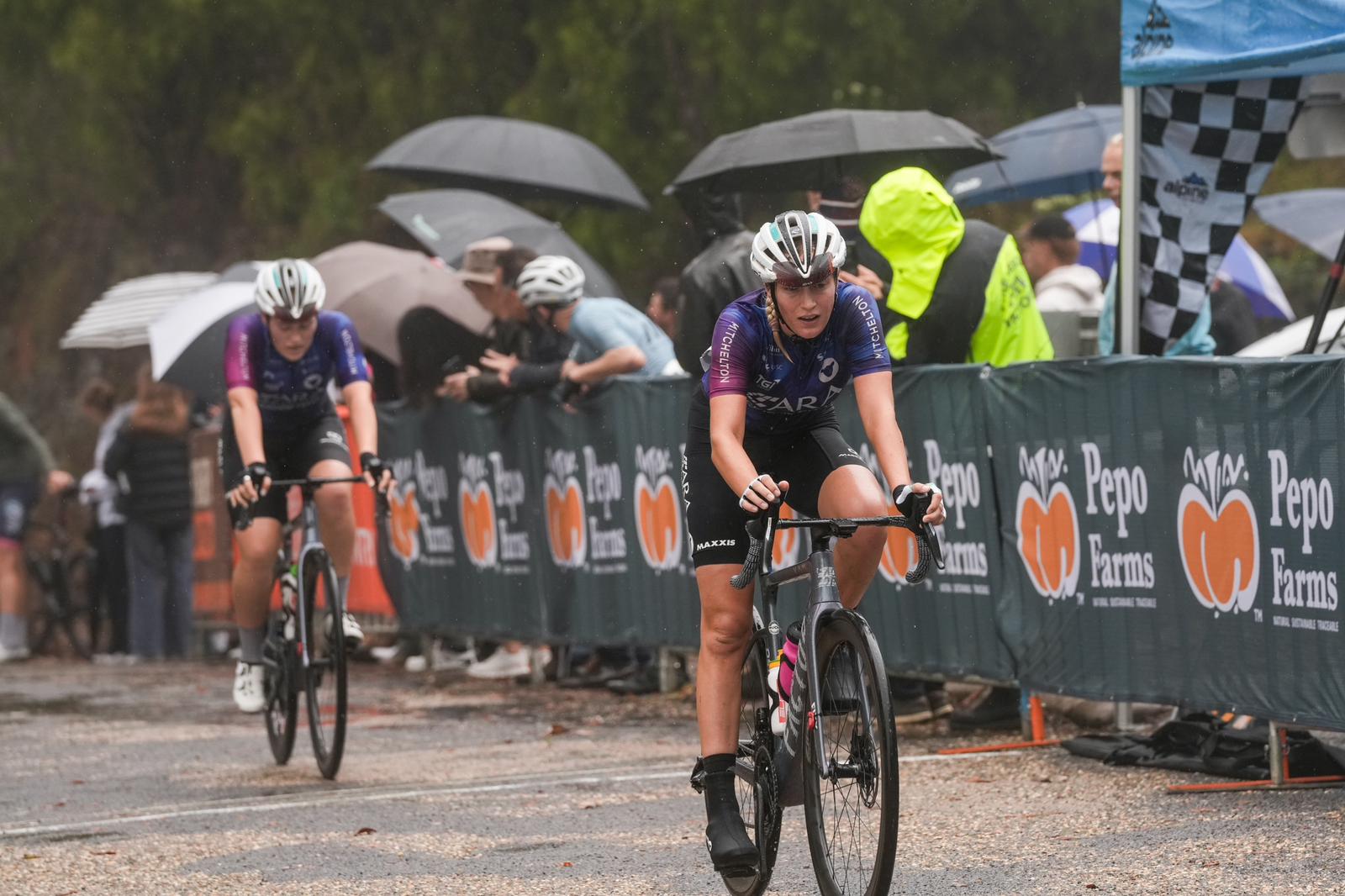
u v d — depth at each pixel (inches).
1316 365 587.5
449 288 1221.1
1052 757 712.4
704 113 1779.0
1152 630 677.9
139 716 1040.2
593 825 618.2
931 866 526.3
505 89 1910.7
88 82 2092.8
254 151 2001.7
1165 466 664.4
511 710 981.8
